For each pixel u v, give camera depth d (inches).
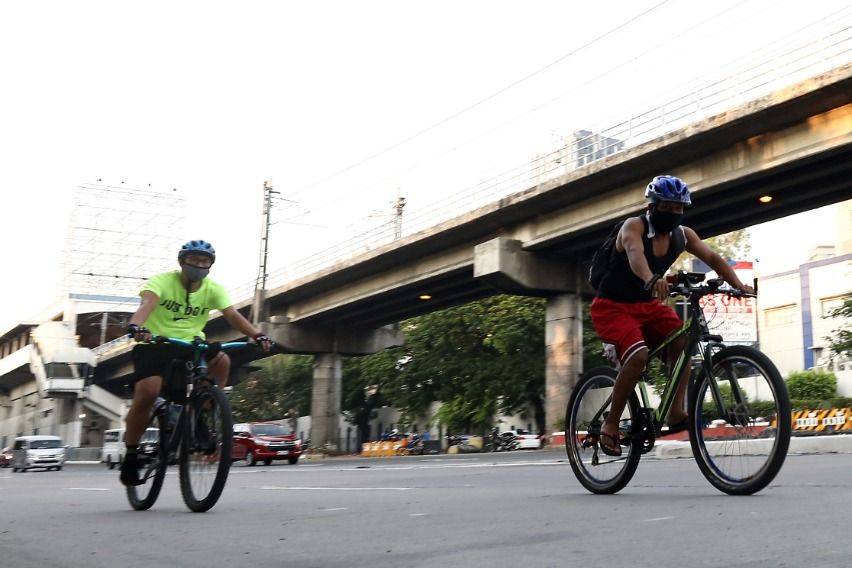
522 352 1771.7
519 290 1409.9
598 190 1237.7
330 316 1983.3
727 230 1228.5
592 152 1232.8
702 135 1043.3
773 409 178.7
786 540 118.1
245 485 392.5
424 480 389.7
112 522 190.9
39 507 253.4
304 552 130.3
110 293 3939.5
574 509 173.5
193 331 235.8
